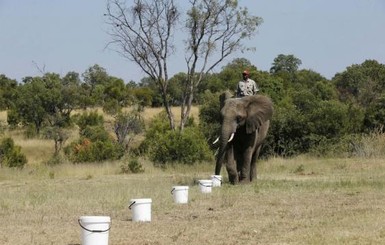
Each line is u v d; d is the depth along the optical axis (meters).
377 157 35.75
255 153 23.17
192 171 32.03
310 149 39.66
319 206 15.60
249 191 19.58
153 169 33.28
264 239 11.22
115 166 34.16
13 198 19.12
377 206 15.32
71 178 29.78
